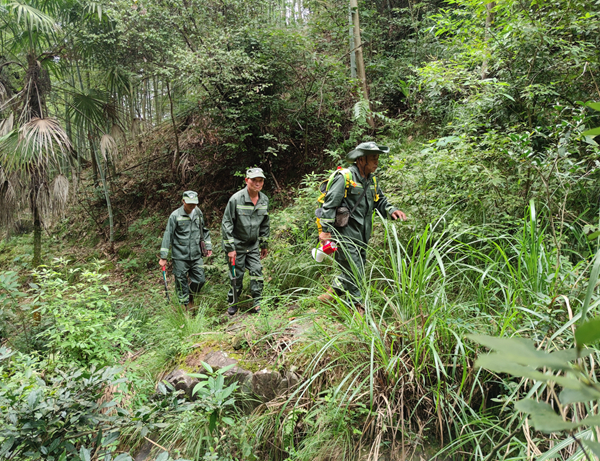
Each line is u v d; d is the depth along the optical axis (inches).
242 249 175.6
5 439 59.5
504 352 11.1
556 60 146.9
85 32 279.4
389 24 353.7
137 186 386.9
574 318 65.1
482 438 79.9
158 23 279.1
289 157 320.2
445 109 239.5
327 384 100.3
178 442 101.8
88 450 58.9
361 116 258.2
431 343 85.4
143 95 401.1
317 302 122.3
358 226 125.1
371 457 84.8
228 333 137.4
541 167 116.9
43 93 260.4
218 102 287.9
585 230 98.8
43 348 169.2
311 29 319.3
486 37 166.4
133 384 118.8
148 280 281.6
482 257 112.0
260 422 98.9
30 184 238.5
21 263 362.3
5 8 249.0
